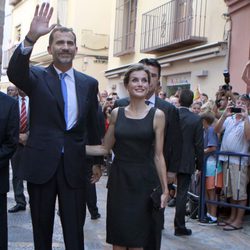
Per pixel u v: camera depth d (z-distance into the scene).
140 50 13.69
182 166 6.28
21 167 4.00
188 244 6.07
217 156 7.02
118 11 16.48
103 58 19.47
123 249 4.16
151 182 4.10
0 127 4.28
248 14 9.38
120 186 4.11
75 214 4.02
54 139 3.93
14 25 26.23
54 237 6.07
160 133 4.14
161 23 13.07
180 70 12.23
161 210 4.18
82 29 19.25
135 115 4.15
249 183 7.10
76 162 4.01
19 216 7.07
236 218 6.88
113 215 4.12
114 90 16.52
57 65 4.02
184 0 12.06
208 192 7.20
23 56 3.75
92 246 5.82
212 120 7.21
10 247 5.56
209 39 10.93
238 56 9.71
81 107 4.02
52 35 3.99
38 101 3.94
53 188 3.98
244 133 6.85
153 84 4.95
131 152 4.10
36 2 22.30
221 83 10.28
